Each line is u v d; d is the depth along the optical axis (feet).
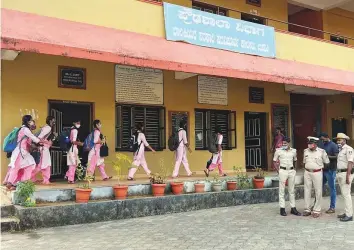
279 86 51.93
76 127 33.60
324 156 29.50
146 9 35.14
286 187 37.63
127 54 31.86
